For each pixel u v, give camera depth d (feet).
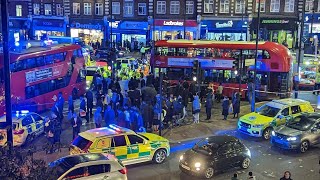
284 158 58.13
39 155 56.95
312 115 63.93
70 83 94.38
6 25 44.83
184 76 99.14
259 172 52.80
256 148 62.49
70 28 181.68
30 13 182.60
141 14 174.91
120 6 176.45
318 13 157.28
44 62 84.99
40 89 84.12
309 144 60.54
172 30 170.50
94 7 178.70
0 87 74.90
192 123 75.00
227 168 52.01
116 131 53.26
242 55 94.48
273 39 163.43
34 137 63.87
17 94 77.61
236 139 54.03
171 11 169.78
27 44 88.07
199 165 49.67
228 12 163.12
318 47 152.66
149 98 81.30
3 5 44.45
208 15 165.27
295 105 69.21
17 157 31.40
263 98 93.56
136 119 64.64
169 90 90.48
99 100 74.95
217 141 52.80
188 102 90.68
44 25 182.60
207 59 96.94
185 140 65.51
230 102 89.97
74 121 63.05
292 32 161.38
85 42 179.01
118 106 76.48
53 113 69.05
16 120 60.64
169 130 70.44
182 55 99.09
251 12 160.45
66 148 60.29
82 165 42.04
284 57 91.76
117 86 90.27
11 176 29.19
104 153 47.39
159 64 100.94
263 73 93.56
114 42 167.32
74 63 95.61
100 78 97.55
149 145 54.08
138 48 177.17
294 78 104.22
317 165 55.36
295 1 158.30
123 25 177.06
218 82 96.94
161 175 51.44
